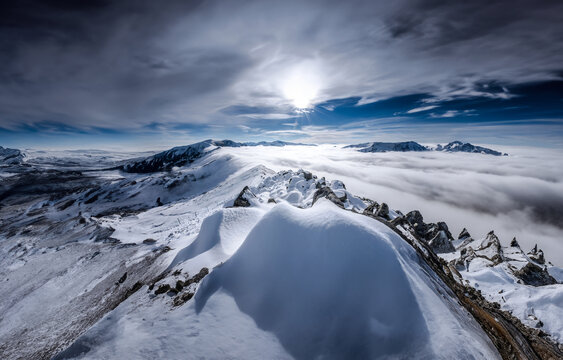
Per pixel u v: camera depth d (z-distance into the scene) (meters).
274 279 16.17
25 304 30.75
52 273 39.88
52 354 20.59
